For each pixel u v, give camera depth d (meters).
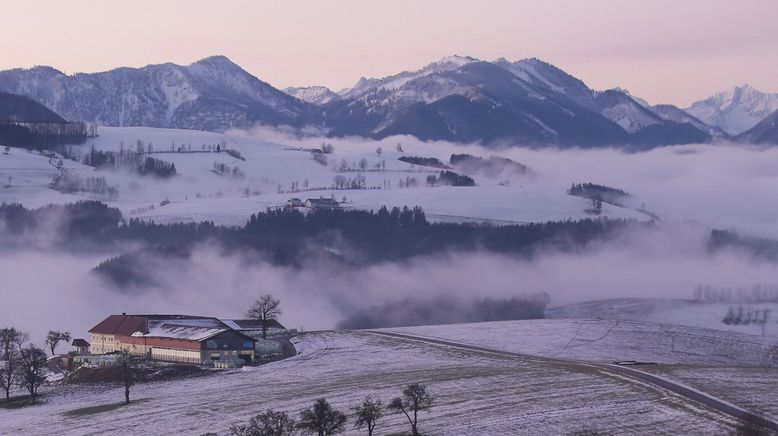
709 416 190.75
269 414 182.00
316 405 184.25
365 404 187.25
